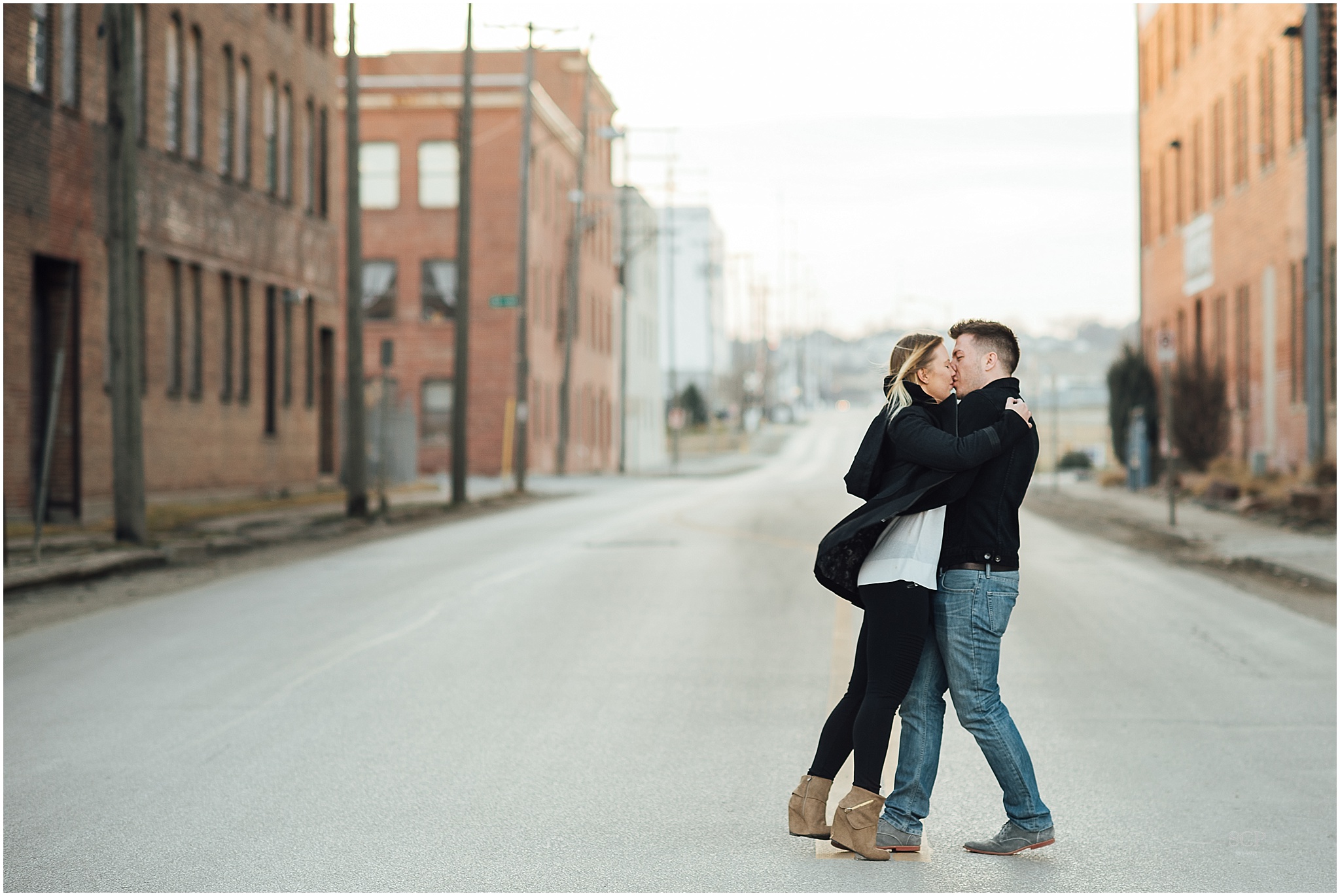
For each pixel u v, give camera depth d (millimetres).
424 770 7594
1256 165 31781
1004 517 5863
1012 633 12281
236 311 31109
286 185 34406
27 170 21766
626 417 81250
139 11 26156
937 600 5926
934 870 5848
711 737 8344
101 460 24141
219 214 29969
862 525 5836
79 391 23359
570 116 74750
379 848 6188
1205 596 14797
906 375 5992
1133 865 5938
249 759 7895
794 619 13055
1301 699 9438
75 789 7270
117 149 19391
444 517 30328
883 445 6008
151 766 7746
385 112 56406
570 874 5801
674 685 9938
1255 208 31953
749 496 38125
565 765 7684
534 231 59406
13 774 7602
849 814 5957
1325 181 26531
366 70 70438
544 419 62406
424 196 56500
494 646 11672
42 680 10352
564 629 12562
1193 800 6992
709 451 101938
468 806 6871
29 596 15273
